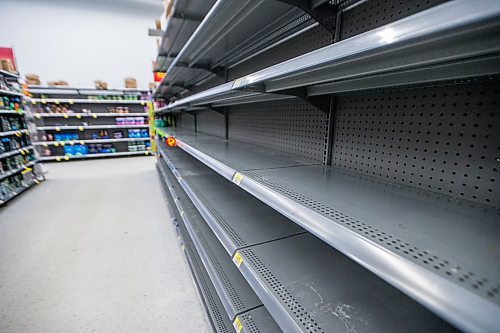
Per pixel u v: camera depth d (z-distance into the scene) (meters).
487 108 0.59
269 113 1.57
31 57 6.03
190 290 1.65
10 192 3.43
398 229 0.47
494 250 0.40
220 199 1.54
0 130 3.44
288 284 0.81
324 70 0.68
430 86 0.70
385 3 0.80
